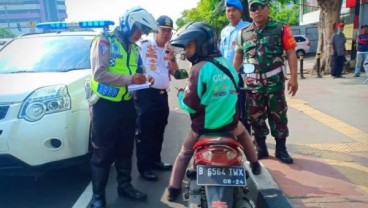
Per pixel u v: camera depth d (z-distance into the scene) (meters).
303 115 6.84
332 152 4.80
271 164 4.39
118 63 3.52
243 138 3.34
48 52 4.96
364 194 3.60
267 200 3.53
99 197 3.77
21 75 4.29
